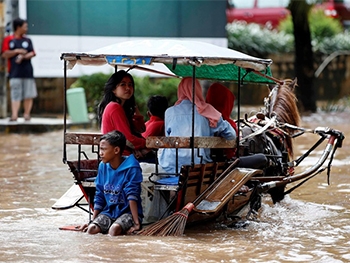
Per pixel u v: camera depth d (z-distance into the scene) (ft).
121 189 31.76
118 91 34.01
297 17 98.99
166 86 79.82
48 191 43.73
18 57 77.66
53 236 31.24
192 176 31.68
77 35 90.12
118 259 27.43
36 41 89.10
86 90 83.82
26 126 78.07
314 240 31.50
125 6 91.15
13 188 44.70
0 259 27.35
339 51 123.85
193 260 27.53
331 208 39.06
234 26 120.47
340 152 61.05
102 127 33.55
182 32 93.15
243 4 141.90
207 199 32.42
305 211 38.19
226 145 33.40
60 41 89.71
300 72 100.63
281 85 42.55
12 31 84.02
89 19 90.17
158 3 92.07
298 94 100.99
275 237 32.07
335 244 30.76
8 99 91.86
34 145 67.56
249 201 36.45
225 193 32.50
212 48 33.81
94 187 33.55
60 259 27.35
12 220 35.22
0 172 51.26
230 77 39.14
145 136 35.35
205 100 36.29
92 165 33.91
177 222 31.48
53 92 94.79
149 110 36.24
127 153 33.55
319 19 128.47
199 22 93.40
